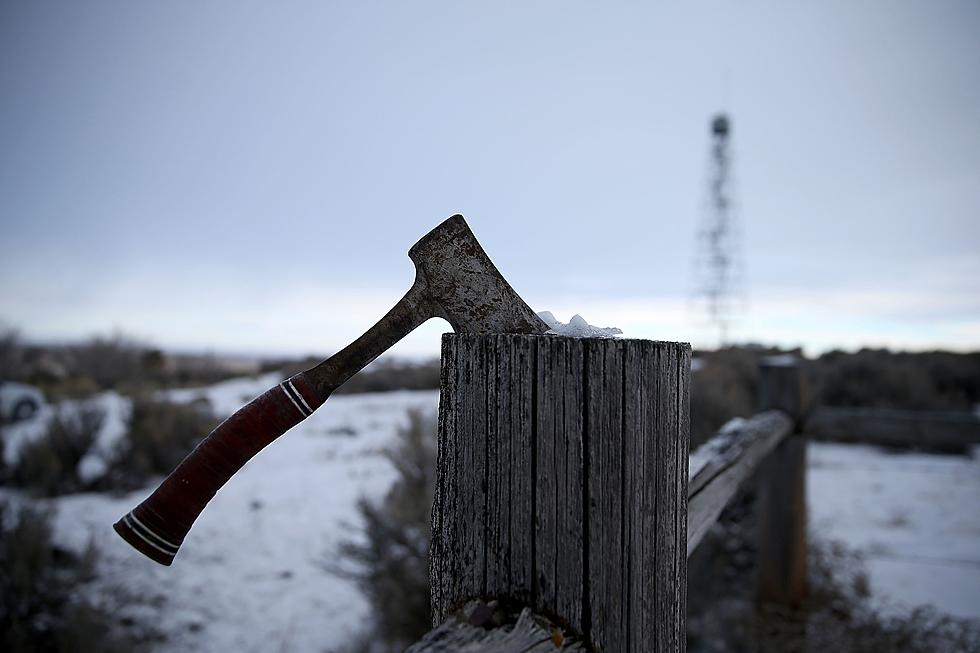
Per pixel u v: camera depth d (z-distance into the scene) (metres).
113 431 9.43
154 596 4.33
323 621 4.13
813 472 7.94
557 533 0.66
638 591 0.68
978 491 6.83
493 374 0.70
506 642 0.61
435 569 0.73
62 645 3.41
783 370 3.48
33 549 3.88
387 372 18.58
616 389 0.66
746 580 4.11
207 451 0.71
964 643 3.23
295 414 0.73
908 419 4.09
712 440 2.03
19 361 18.41
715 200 40.19
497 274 0.79
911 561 4.71
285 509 6.27
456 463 0.72
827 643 3.24
